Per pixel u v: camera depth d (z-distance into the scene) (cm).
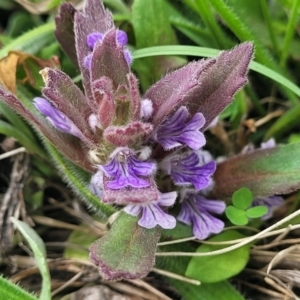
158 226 8
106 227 9
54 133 8
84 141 8
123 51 7
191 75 7
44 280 8
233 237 9
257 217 9
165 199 8
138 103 7
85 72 8
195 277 8
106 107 7
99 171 8
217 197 9
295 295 8
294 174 8
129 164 7
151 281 9
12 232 9
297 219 9
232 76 8
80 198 9
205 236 8
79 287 9
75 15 8
